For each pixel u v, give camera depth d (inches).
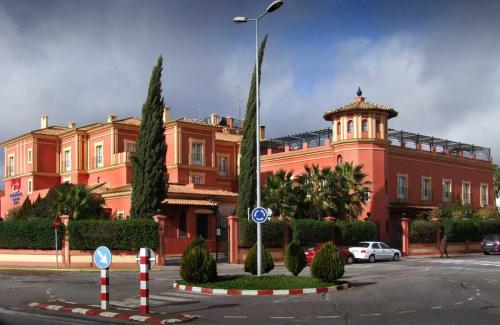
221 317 542.6
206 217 1771.7
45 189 2106.3
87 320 524.7
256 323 506.0
